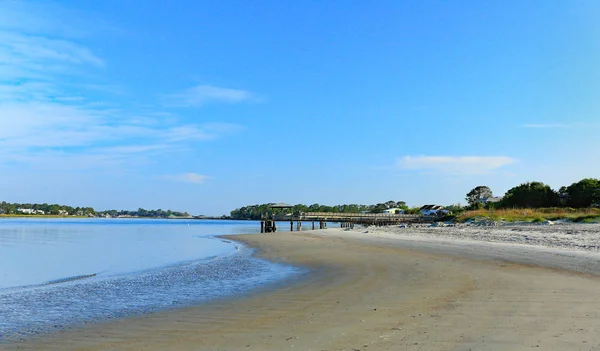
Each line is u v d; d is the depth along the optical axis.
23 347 7.19
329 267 17.11
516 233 29.28
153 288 13.65
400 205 171.50
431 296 10.14
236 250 29.72
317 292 11.60
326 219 73.44
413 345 6.27
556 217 41.56
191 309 10.05
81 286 14.51
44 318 9.47
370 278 13.53
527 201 69.75
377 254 21.08
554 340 6.21
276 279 14.69
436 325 7.39
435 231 38.34
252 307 9.95
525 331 6.76
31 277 17.53
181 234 58.81
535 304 8.77
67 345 7.24
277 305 10.03
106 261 23.67
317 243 32.19
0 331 8.29
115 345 7.12
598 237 23.89
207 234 58.56
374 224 76.12
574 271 13.25
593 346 5.89
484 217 49.56
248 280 14.76
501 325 7.20
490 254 18.45
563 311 8.08
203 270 18.27
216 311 9.68
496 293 10.12
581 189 65.62
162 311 9.95
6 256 26.73
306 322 8.12
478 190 119.19
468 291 10.53
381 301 9.84
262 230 68.31
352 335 7.00
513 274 12.97
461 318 7.82
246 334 7.45
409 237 32.38
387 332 7.09
